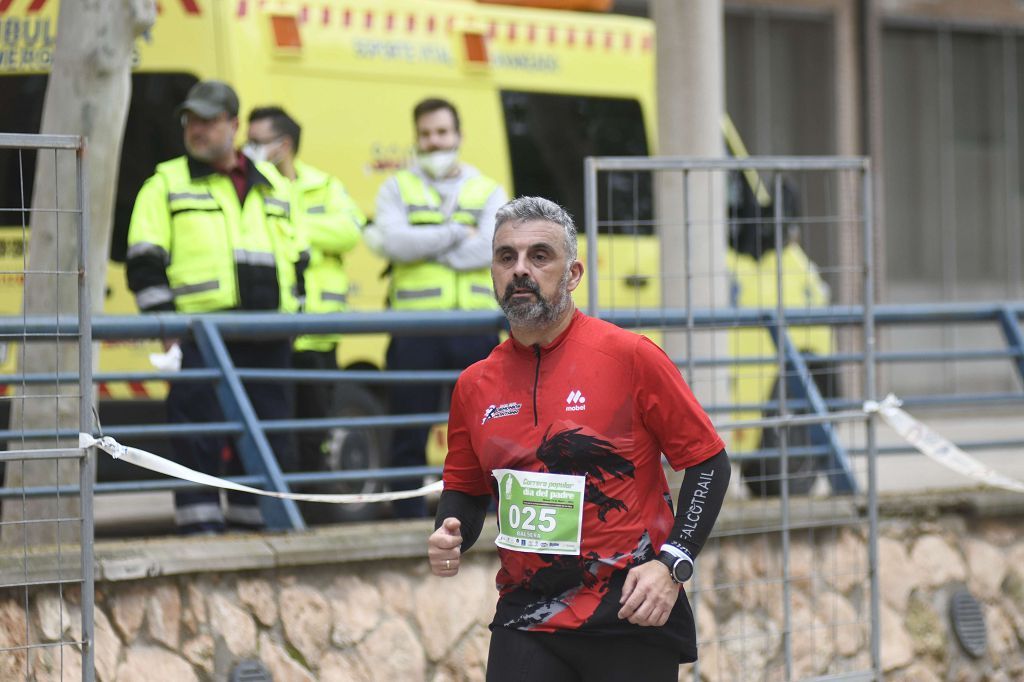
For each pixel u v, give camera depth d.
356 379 20.78
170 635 16.73
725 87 49.56
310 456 23.64
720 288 24.12
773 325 19.67
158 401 25.33
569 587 11.88
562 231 11.84
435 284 23.69
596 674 11.95
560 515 11.82
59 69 20.52
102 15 20.38
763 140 50.22
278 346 21.12
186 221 20.69
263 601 17.33
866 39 51.47
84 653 14.41
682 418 11.79
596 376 11.83
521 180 30.16
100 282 20.91
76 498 20.47
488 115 29.75
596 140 31.55
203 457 20.12
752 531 18.98
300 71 27.19
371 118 28.06
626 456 11.79
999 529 22.33
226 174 21.05
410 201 23.62
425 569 18.36
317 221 22.55
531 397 11.93
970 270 54.16
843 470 22.19
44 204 20.55
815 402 22.67
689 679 19.42
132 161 26.27
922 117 53.03
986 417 52.88
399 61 28.58
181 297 20.72
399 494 17.27
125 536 24.27
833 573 20.02
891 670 21.02
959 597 21.73
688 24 24.06
